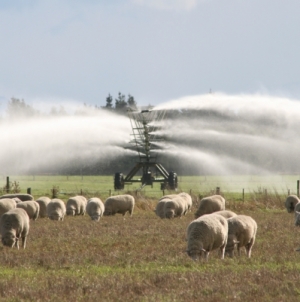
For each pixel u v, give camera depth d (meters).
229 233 65.12
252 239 66.94
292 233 85.38
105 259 62.44
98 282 49.53
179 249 69.31
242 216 67.12
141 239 79.06
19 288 47.16
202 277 51.22
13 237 69.88
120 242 76.06
